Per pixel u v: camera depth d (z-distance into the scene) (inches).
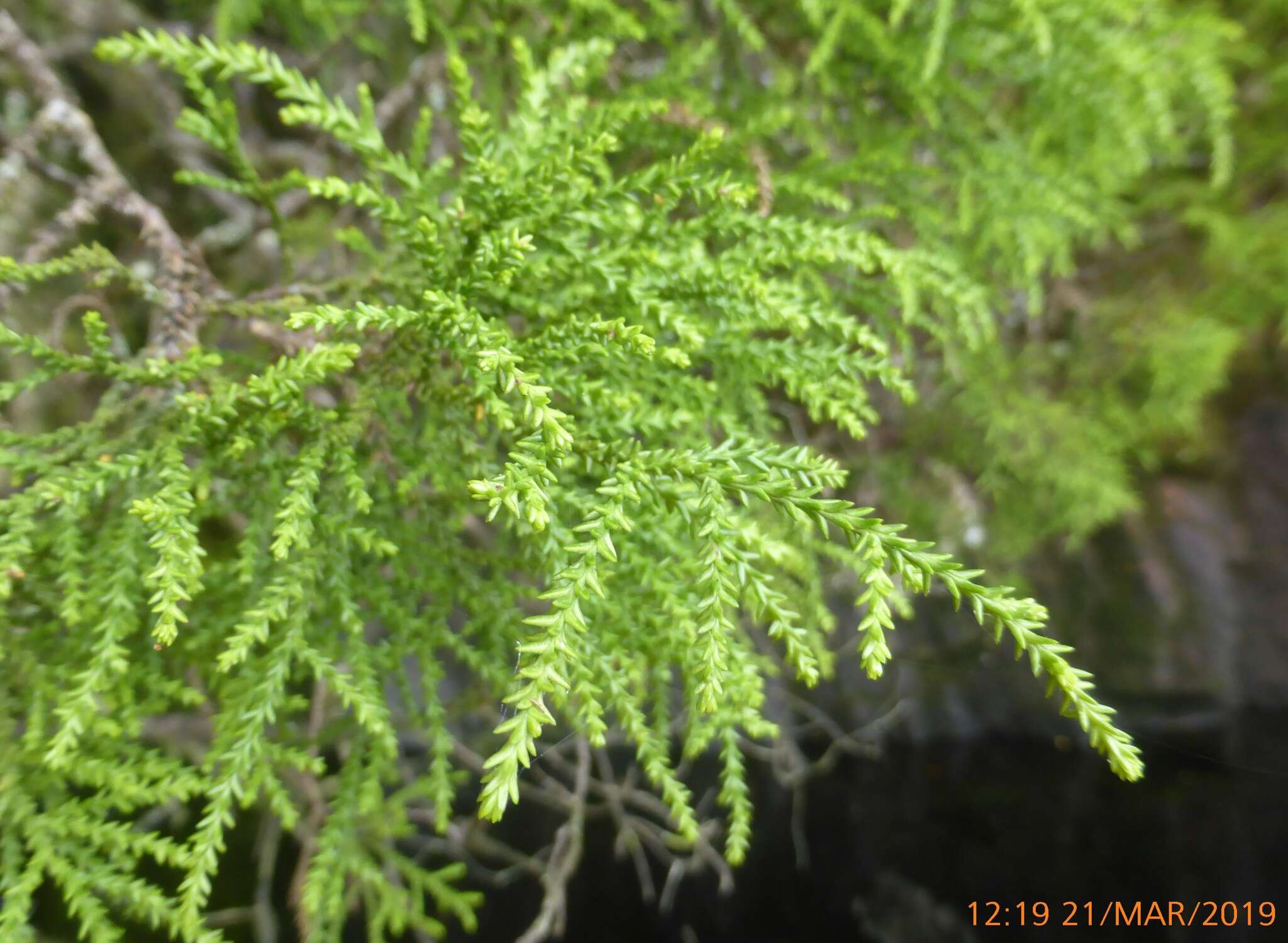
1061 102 10.6
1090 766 19.4
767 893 18.0
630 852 18.4
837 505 4.8
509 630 6.5
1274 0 13.0
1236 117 14.0
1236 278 14.9
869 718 21.2
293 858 14.4
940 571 4.6
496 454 6.5
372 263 10.3
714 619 4.7
